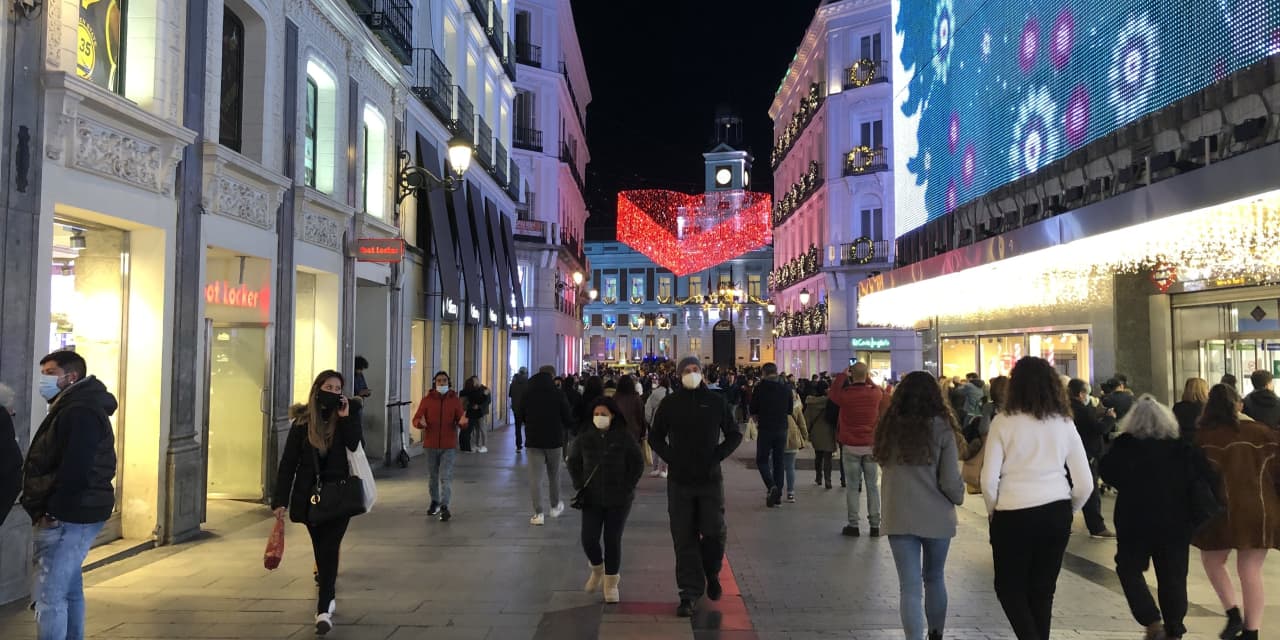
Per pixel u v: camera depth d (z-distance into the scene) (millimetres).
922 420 4809
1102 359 13398
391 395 14859
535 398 9430
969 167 15766
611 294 70938
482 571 7121
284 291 10672
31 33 6230
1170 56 9633
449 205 18266
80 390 4770
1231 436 5340
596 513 6363
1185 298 12508
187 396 8391
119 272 7902
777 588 6621
